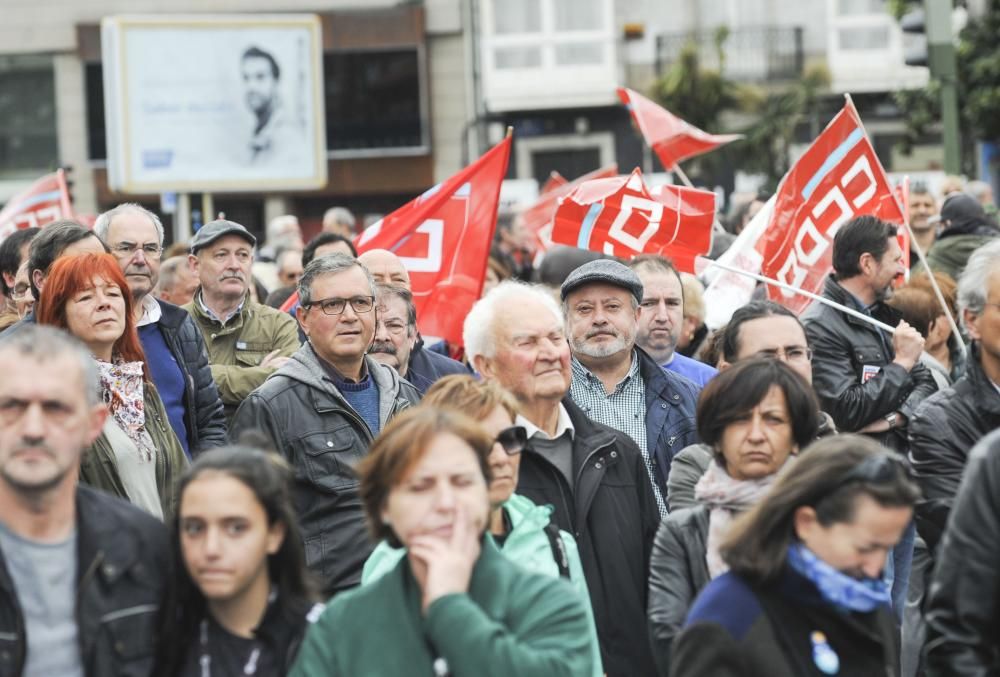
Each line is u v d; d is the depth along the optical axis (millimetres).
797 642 11531
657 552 14820
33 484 11617
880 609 11914
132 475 17047
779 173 79188
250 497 12039
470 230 26578
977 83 71062
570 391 19391
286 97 53125
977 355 16891
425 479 11609
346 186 98312
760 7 97625
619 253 24672
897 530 11391
